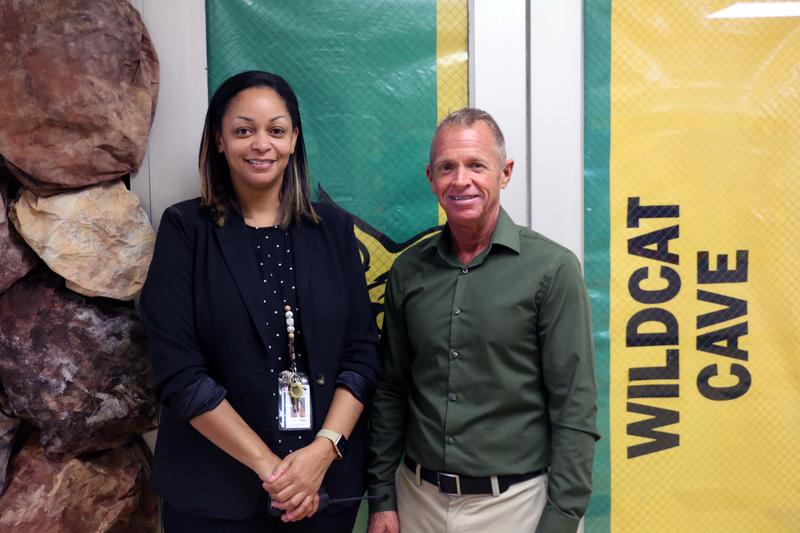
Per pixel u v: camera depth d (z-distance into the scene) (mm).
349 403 1493
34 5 1594
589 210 1890
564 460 1418
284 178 1543
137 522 1828
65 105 1604
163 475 1474
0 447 1673
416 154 1889
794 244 1890
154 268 1455
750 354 1905
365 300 1585
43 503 1621
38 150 1605
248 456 1380
